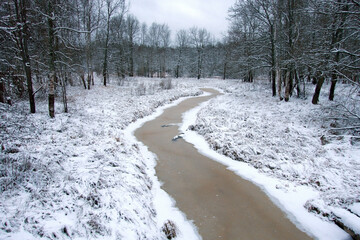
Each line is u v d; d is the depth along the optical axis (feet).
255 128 37.81
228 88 110.52
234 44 102.42
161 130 45.57
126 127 45.80
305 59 40.88
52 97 39.04
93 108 52.80
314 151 29.60
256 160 29.37
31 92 40.11
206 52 187.83
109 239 13.51
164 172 28.07
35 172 19.19
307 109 46.47
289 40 54.13
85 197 16.94
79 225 14.03
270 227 18.62
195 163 30.73
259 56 68.54
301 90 66.85
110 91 78.89
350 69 32.50
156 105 66.80
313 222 19.02
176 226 17.79
